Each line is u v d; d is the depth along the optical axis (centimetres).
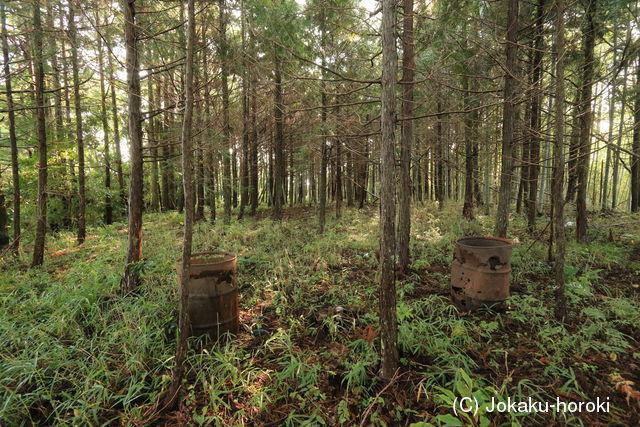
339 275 536
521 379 261
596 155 1566
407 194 533
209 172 1047
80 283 462
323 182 859
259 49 496
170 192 1741
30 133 760
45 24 516
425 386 253
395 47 240
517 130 611
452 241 712
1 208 865
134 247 452
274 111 884
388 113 240
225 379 269
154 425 234
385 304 253
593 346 293
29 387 265
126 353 294
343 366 287
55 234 986
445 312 392
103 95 1034
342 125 546
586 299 409
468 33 510
